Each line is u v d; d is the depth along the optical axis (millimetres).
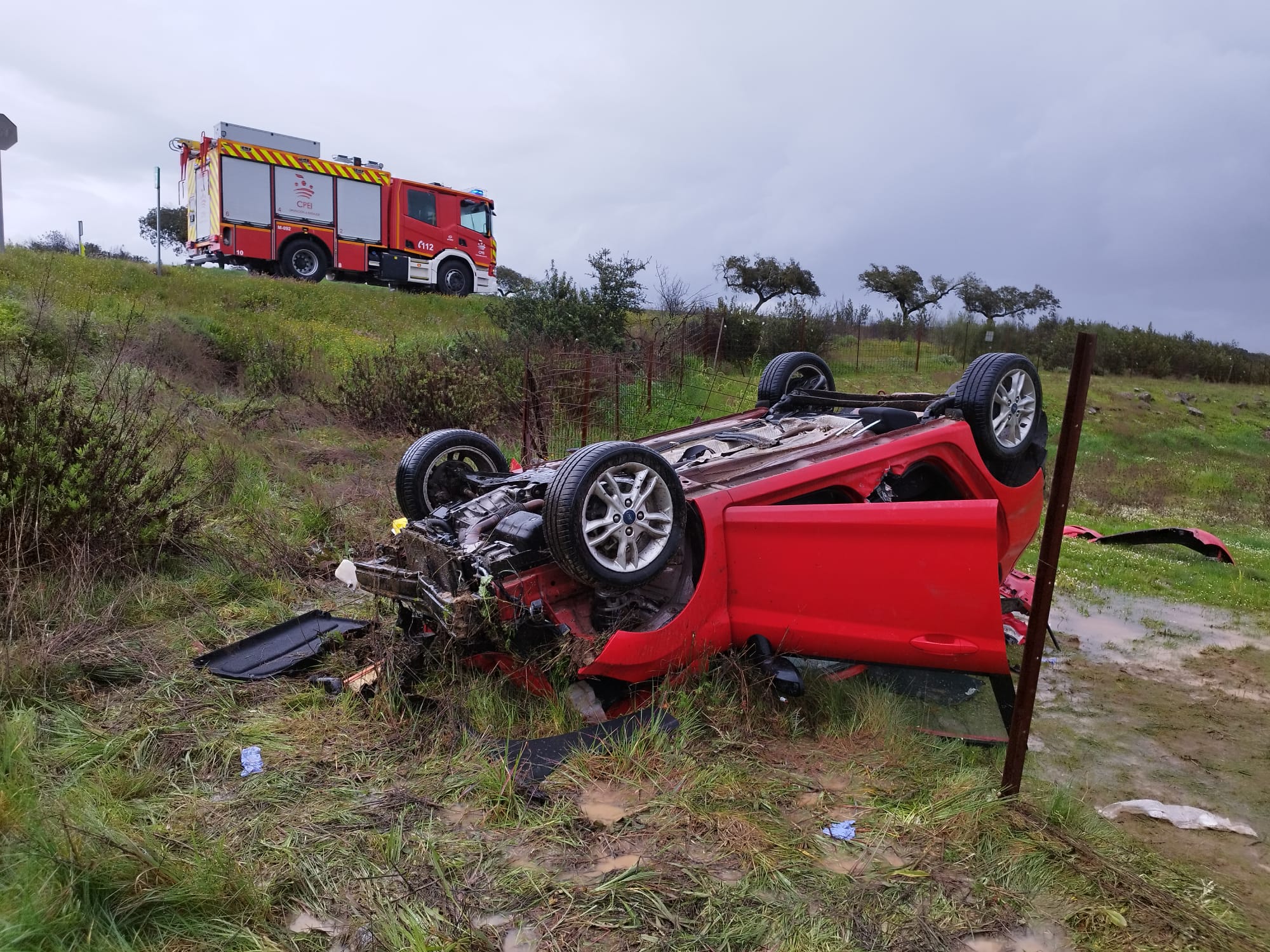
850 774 3631
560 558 3629
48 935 2318
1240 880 3260
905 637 4070
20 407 5445
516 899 2732
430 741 3725
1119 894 2918
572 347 13391
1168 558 9172
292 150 21953
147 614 5008
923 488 5340
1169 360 31984
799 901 2773
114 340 11141
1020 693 3396
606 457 3668
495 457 4988
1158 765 4250
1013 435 5375
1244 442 22781
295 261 22062
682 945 2545
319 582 6016
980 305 34906
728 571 4164
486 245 25578
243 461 8094
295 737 3752
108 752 3471
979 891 2857
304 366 13258
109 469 5527
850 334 25031
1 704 3699
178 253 36375
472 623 3711
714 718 3904
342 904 2686
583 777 3451
